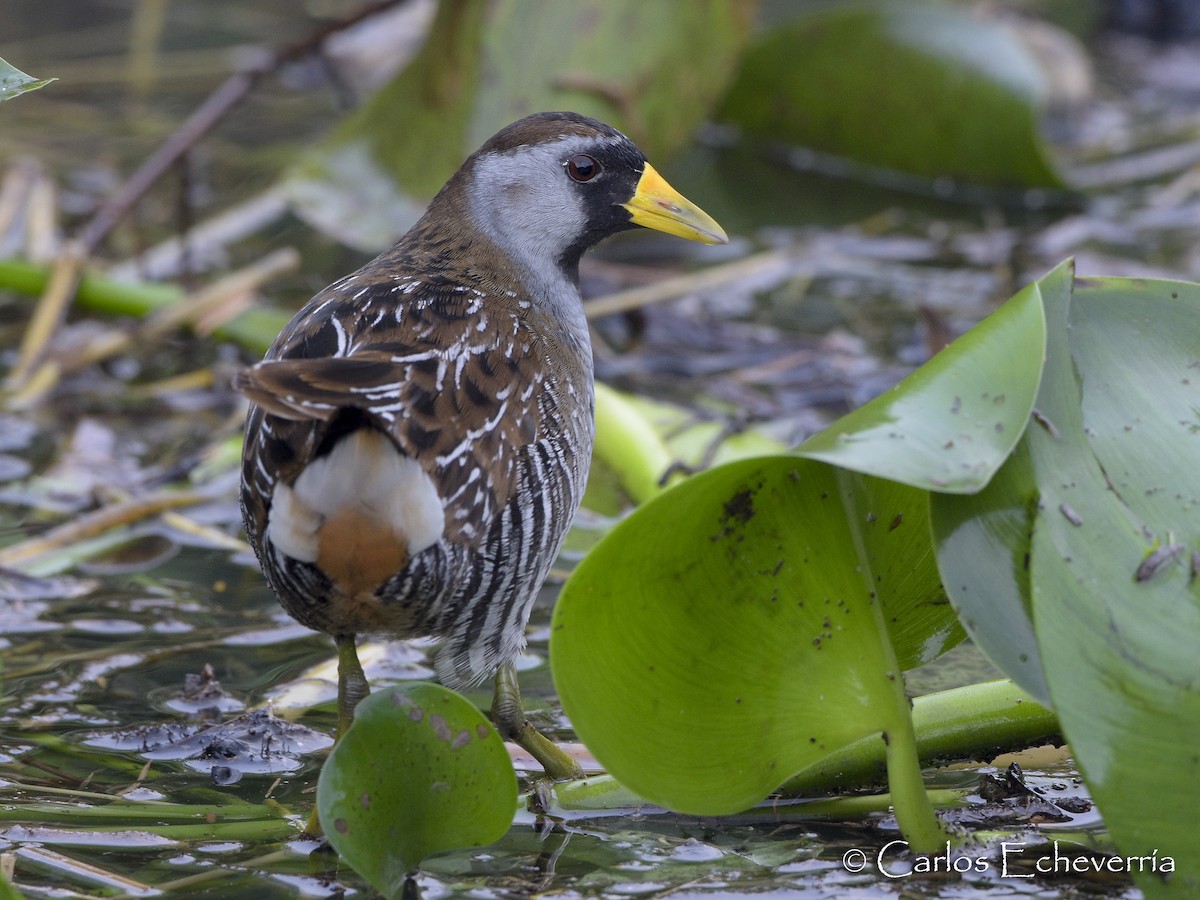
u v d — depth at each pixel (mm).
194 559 8484
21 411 10195
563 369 6477
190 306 11000
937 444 4992
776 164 15125
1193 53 18188
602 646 5234
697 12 12680
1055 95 16016
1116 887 5504
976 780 6312
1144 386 5516
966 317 11766
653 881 5562
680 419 9867
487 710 7055
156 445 9922
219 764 6426
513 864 5688
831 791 6172
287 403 5062
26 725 6676
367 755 5305
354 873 5586
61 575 8188
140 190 11812
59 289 10961
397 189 12664
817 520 5414
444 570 5715
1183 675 4996
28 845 5680
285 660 7414
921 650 6055
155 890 5422
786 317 11938
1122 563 5109
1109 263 12484
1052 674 4852
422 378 5707
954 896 5461
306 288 11977
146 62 16344
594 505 9203
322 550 5496
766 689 5465
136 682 7117
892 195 14500
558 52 12344
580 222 7172
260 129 15000
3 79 5645
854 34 14492
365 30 17031
